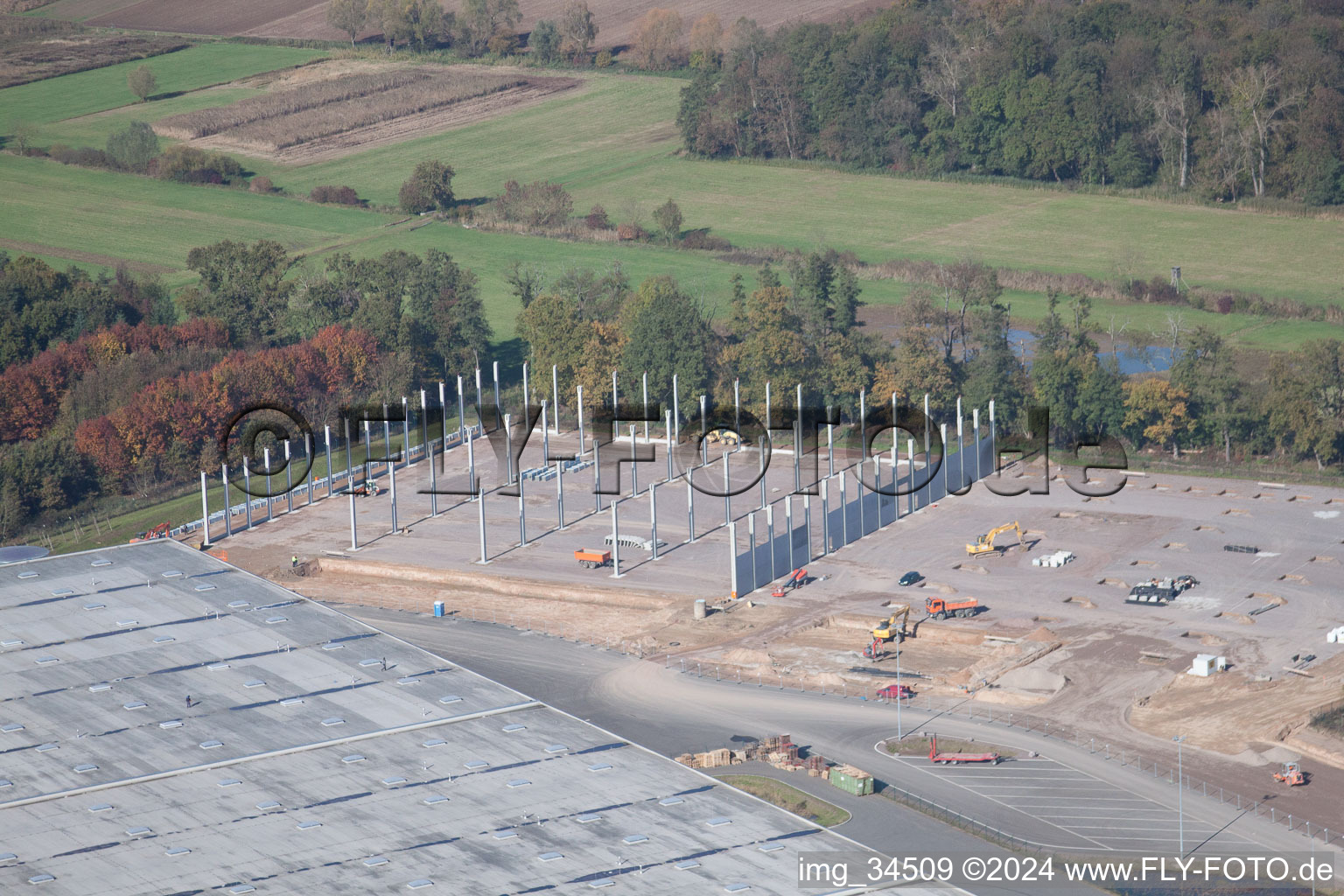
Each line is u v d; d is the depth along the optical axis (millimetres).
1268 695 129750
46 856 88000
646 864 86938
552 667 142125
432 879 85312
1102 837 107125
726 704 132500
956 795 114250
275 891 84188
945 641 146375
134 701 109688
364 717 107000
